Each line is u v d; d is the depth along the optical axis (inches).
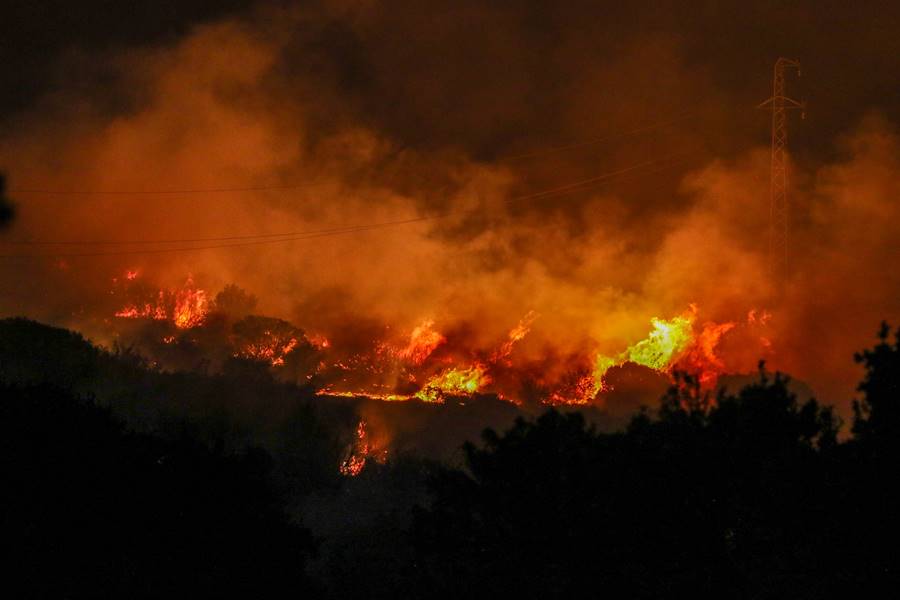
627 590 2214.6
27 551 2224.4
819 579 2069.4
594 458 2364.7
